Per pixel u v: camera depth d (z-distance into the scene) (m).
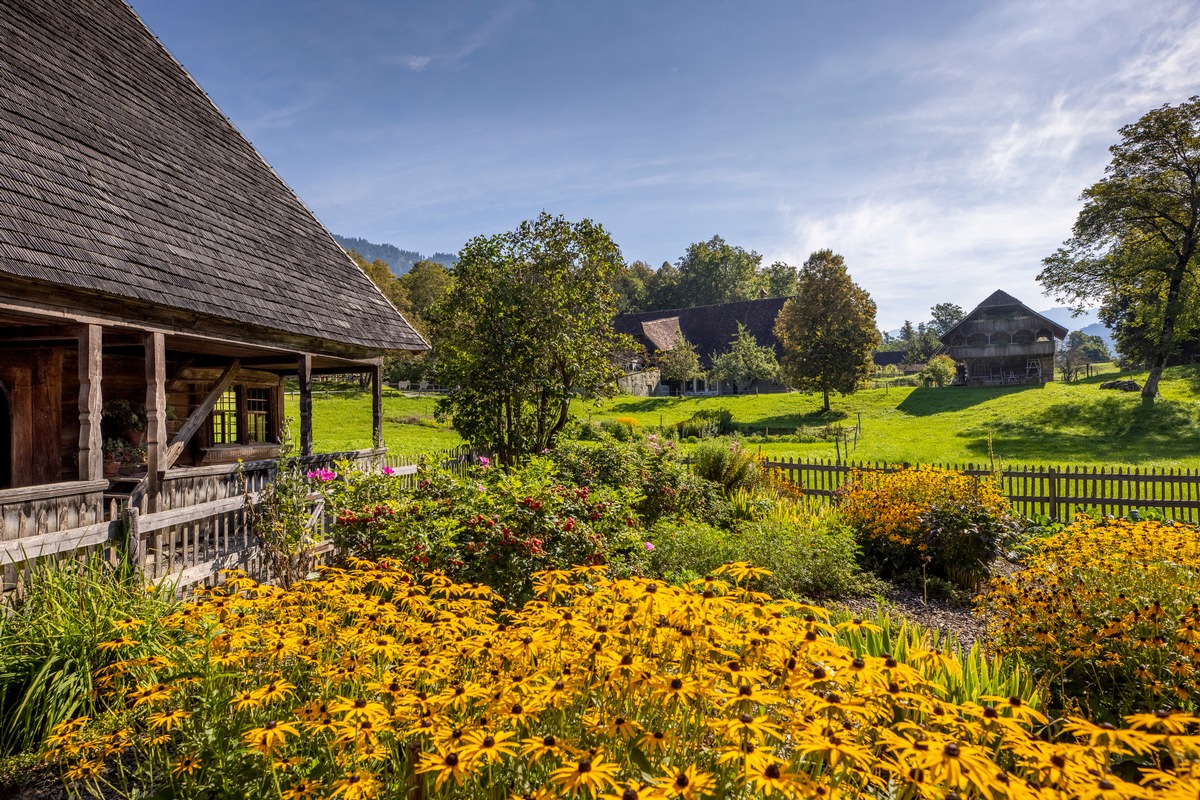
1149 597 4.68
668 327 60.41
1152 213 34.38
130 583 5.37
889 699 2.40
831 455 23.94
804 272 42.34
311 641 3.13
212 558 7.16
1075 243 36.97
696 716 2.48
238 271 9.32
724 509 10.46
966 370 54.66
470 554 5.73
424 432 32.69
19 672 4.02
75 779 3.47
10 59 7.89
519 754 2.44
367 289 13.42
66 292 6.36
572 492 6.96
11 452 8.55
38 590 4.78
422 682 2.75
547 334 13.90
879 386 54.53
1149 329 35.88
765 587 7.23
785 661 2.41
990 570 8.43
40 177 6.88
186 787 2.92
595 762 2.03
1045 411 31.89
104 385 10.11
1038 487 16.44
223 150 12.09
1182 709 3.88
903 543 8.66
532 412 14.53
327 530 8.48
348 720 2.43
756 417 39.47
